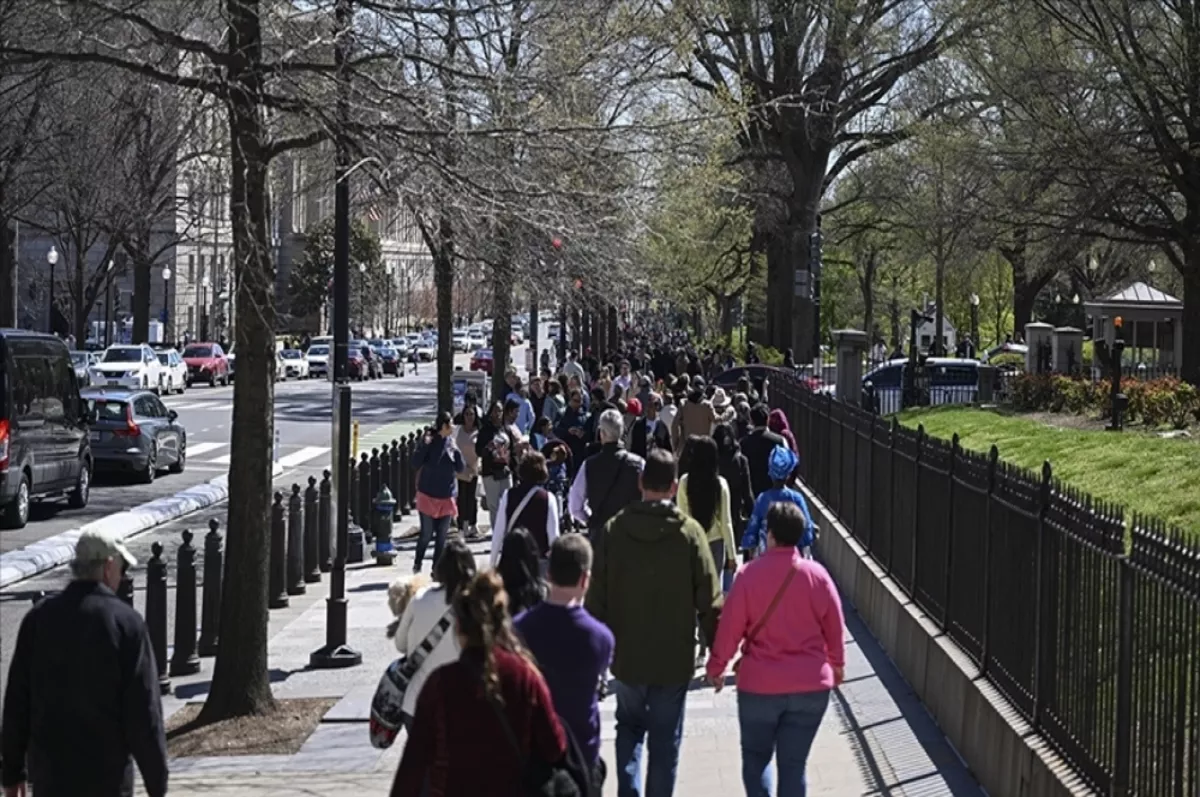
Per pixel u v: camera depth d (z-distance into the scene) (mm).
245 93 12250
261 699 12750
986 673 10586
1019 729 9227
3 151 31047
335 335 16766
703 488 12648
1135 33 34719
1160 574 7281
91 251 70688
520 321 114812
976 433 29531
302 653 15469
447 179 12789
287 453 38906
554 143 13281
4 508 23375
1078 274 62844
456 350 107438
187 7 14008
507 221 14242
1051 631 8953
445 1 13680
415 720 5750
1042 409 33250
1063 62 33562
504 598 5789
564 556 7027
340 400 16234
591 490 13430
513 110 13336
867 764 10539
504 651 5730
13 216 35875
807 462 25688
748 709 8195
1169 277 59000
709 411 21812
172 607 18094
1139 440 23891
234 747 11773
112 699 6852
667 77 25328
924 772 10328
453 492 19984
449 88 13094
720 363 50844
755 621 8195
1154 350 46906
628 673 8430
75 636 6812
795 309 51750
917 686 12695
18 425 23312
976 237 37281
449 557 7770
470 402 23703
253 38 12398
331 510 21312
